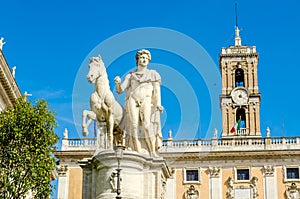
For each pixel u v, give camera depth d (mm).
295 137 51719
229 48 64625
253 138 52062
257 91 62594
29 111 22031
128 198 12445
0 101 37375
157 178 12898
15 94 38719
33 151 21688
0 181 20844
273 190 50438
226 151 51312
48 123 22484
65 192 49750
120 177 12461
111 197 12484
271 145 51656
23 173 22047
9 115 21906
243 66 63906
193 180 51125
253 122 61156
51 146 22453
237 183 50906
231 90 62469
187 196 50688
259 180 50906
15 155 21297
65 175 50219
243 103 61781
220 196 50656
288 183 50531
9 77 36875
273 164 51094
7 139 21562
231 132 60500
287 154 50906
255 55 63969
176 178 51219
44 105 22562
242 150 51281
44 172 21484
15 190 20797
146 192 12766
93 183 12984
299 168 50781
